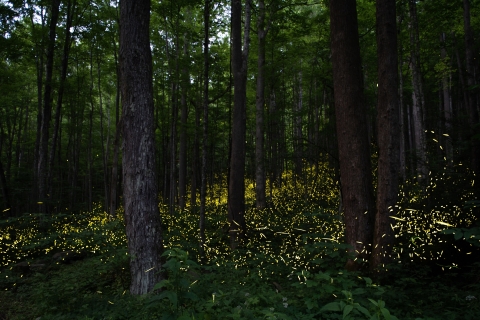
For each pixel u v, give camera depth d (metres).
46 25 15.34
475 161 6.82
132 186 5.04
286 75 18.39
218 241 9.63
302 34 14.33
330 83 11.93
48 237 9.62
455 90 19.94
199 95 18.67
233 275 5.96
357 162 6.01
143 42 5.27
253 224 10.80
